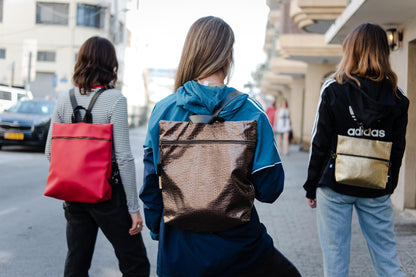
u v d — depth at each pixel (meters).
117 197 2.52
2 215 5.83
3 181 8.28
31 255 4.27
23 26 31.45
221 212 1.62
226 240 1.68
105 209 2.51
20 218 5.69
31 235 4.95
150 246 4.71
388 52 2.55
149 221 1.85
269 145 1.72
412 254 4.27
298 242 4.85
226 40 1.85
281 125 16.08
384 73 2.49
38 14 31.47
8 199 6.80
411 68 6.27
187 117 1.77
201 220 1.64
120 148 2.47
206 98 1.72
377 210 2.57
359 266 3.98
